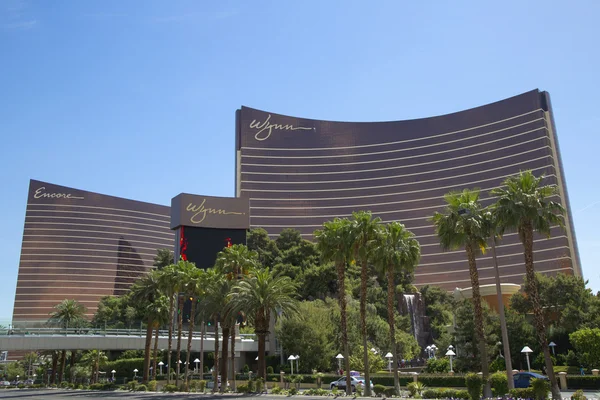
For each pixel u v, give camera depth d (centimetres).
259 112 17188
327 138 17050
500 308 3806
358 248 4638
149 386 6481
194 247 11056
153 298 7044
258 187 16262
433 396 3744
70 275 19250
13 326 6912
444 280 14425
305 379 6334
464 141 15638
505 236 13925
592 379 4322
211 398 4572
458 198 4081
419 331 11094
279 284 5375
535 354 6238
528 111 14588
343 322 4619
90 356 9675
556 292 7362
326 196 16425
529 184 3669
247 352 9262
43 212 19638
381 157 16662
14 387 8669
